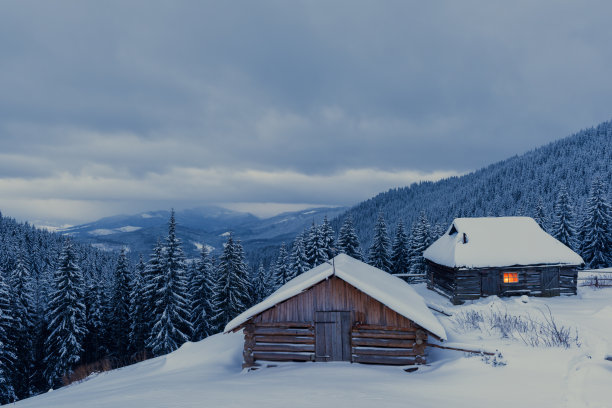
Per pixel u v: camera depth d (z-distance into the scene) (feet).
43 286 134.31
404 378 31.94
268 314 42.83
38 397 48.93
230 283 112.06
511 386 25.86
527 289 82.28
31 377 111.86
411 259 153.28
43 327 122.31
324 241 144.36
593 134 637.71
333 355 41.04
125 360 112.78
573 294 82.38
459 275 83.35
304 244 146.41
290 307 42.52
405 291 51.11
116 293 128.57
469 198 571.28
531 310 57.67
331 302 41.78
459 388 26.55
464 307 67.92
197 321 123.44
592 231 136.98
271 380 31.17
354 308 41.29
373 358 39.91
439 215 523.29
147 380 40.63
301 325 41.93
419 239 149.07
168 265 101.86
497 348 36.04
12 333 99.91
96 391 37.45
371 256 153.28
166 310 99.55
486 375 29.22
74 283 108.78
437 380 29.89
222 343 56.18
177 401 22.75
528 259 82.02
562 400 22.33
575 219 153.38
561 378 26.55
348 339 41.06
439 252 94.89
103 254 404.16
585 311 55.26
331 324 41.52
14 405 39.70
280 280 148.87
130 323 126.72
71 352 105.81
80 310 110.01
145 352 108.58
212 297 115.75
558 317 49.93
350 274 40.98
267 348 42.19
